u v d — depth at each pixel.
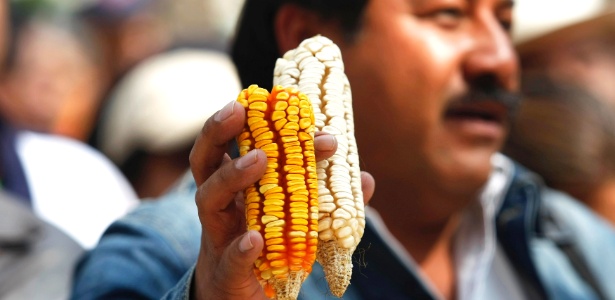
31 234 4.40
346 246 2.51
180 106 6.50
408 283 3.83
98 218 5.42
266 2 4.04
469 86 3.85
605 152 5.97
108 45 7.70
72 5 7.56
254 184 2.47
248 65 4.15
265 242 2.43
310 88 2.68
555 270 4.42
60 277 4.29
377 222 3.83
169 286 3.52
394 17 3.84
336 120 2.66
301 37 4.00
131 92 6.80
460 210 4.03
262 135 2.46
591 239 4.59
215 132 2.50
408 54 3.82
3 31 6.71
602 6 6.21
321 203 2.52
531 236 4.48
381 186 3.93
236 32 4.19
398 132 3.84
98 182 5.57
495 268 4.29
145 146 6.50
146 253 3.57
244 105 2.49
